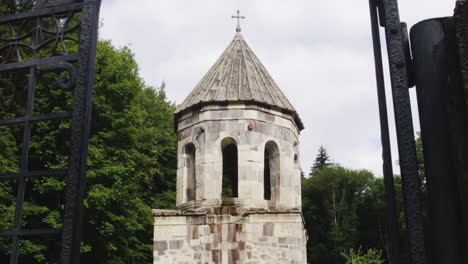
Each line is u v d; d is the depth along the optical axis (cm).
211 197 1561
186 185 1645
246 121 1603
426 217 403
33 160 2209
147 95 3606
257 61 1823
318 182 5497
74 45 1964
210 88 1669
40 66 463
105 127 2425
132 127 2477
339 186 5469
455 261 346
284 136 1653
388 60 402
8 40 479
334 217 5266
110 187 2317
